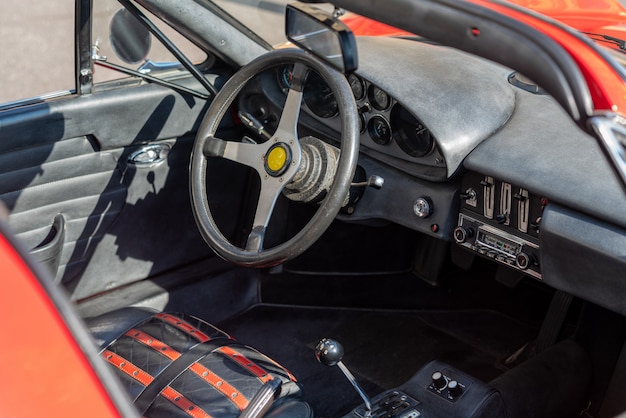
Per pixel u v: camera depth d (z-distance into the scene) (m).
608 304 1.94
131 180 2.40
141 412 1.67
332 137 2.38
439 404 1.92
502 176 2.01
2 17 3.84
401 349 2.83
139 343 1.85
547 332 2.62
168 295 2.60
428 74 2.22
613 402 2.33
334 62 1.37
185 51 2.37
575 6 2.86
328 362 1.79
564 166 1.96
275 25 2.43
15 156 2.08
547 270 2.03
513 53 1.03
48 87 2.20
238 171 2.70
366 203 2.40
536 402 2.12
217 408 1.64
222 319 2.81
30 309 0.69
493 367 2.74
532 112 2.18
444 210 2.24
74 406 0.67
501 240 2.15
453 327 2.96
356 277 2.97
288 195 2.07
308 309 2.96
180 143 2.48
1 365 0.65
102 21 2.09
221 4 2.31
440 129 2.07
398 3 1.11
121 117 2.26
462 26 1.06
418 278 3.05
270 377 1.75
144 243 2.54
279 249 1.89
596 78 0.98
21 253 0.72
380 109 2.25
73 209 2.29
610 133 0.98
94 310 2.43
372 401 1.92
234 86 2.07
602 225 1.87
